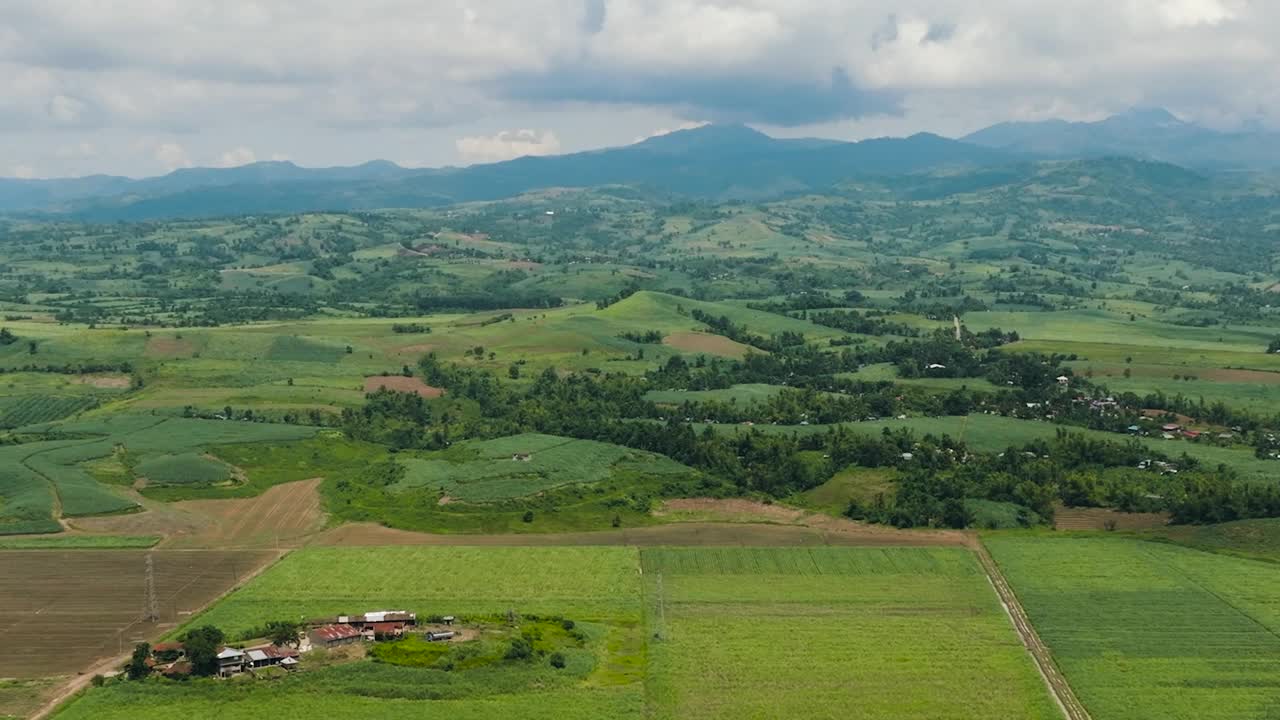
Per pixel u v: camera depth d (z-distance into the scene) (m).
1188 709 156.75
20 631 183.38
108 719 150.25
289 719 150.50
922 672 167.75
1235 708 157.00
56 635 181.75
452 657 166.62
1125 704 158.25
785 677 165.88
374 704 155.00
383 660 165.75
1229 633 182.38
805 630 184.25
